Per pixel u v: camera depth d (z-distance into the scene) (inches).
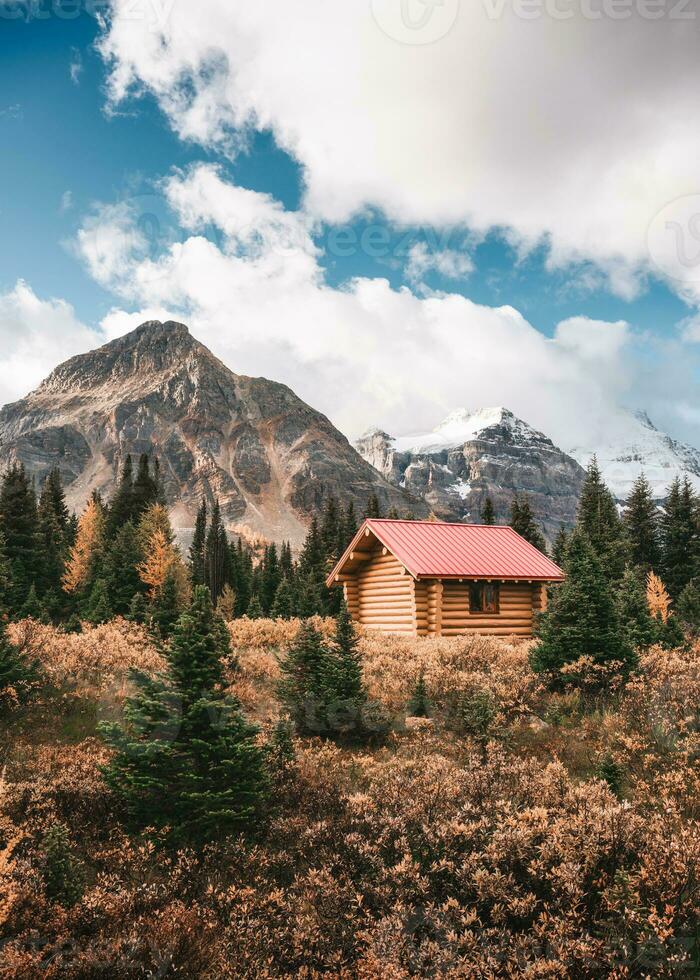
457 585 901.2
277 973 187.6
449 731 414.3
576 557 534.0
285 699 442.9
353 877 226.8
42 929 196.4
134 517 2383.1
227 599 2010.3
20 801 278.4
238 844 252.4
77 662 514.3
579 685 474.3
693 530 1830.7
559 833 225.1
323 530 2748.5
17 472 1716.3
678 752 344.2
